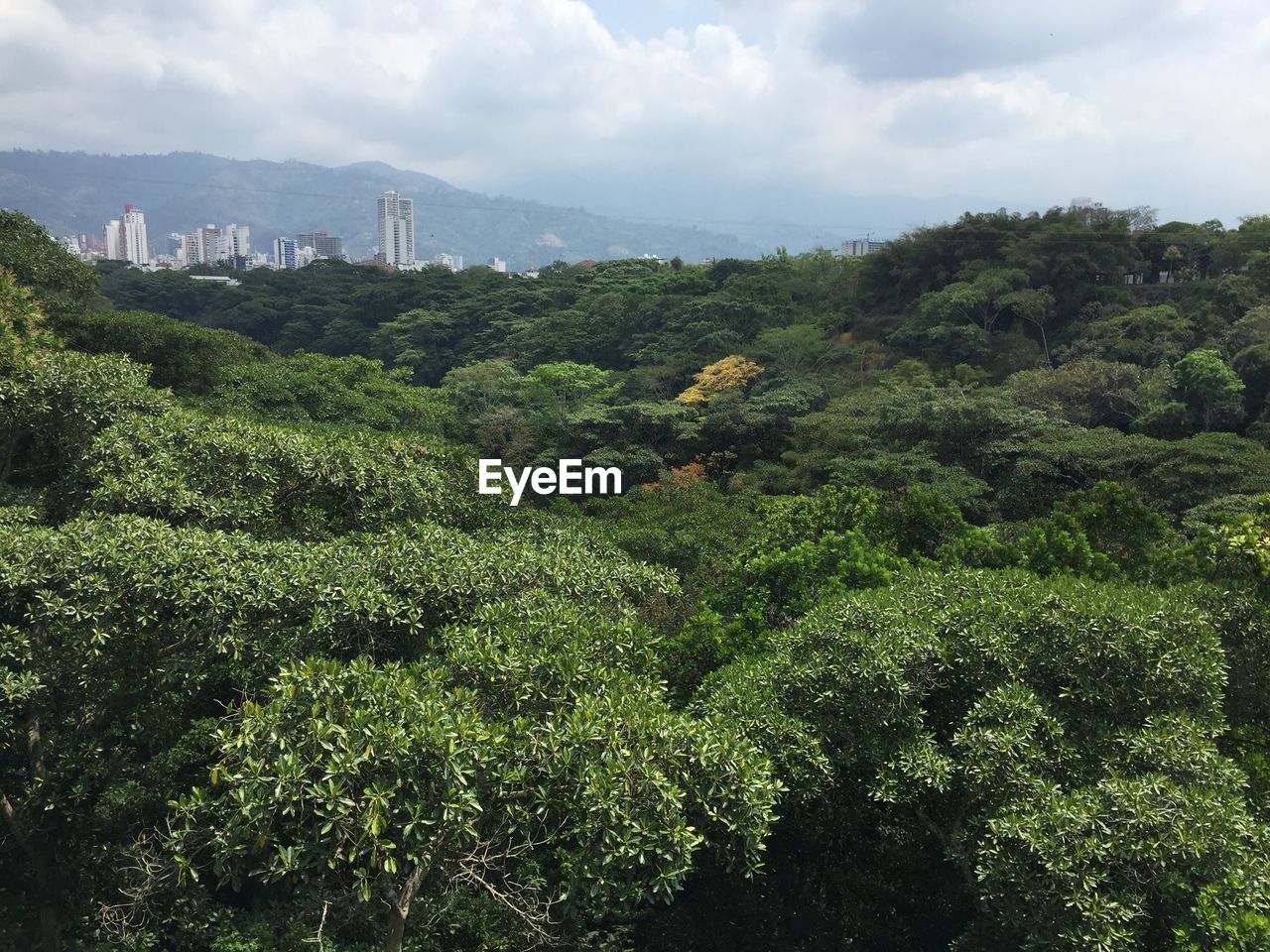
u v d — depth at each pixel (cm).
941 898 863
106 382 1428
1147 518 1262
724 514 1986
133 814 907
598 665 764
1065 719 758
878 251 5531
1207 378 3000
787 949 802
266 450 1205
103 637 833
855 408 3488
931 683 792
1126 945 579
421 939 799
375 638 901
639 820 593
